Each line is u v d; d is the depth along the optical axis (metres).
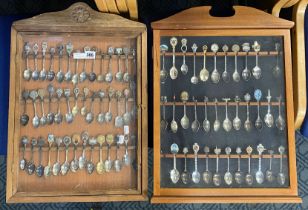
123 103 1.24
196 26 1.20
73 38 1.25
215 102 1.21
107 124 1.23
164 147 1.19
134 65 1.25
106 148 1.22
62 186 1.21
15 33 1.21
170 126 1.20
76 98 1.23
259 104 1.21
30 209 1.55
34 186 1.20
